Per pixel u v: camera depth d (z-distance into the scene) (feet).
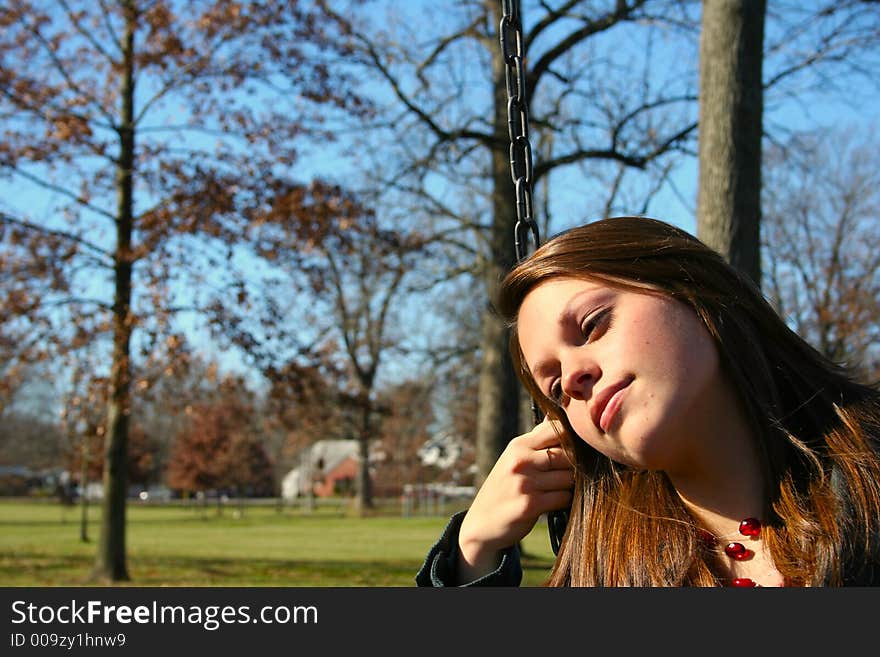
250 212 45.62
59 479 217.97
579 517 5.17
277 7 44.73
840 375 4.93
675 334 4.19
